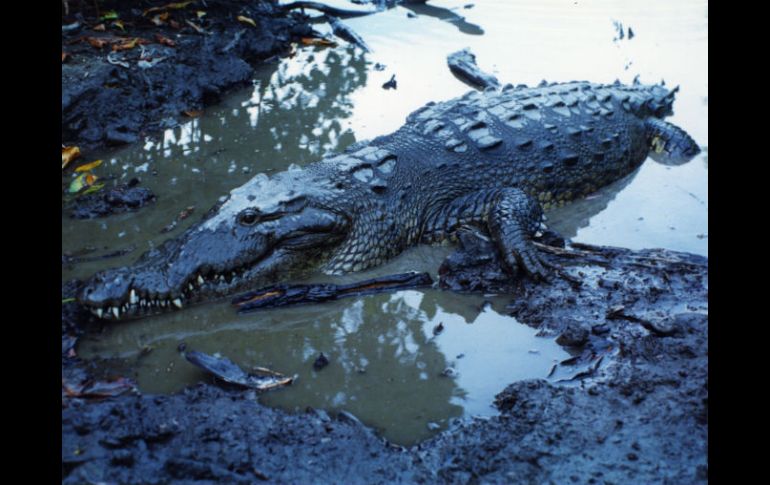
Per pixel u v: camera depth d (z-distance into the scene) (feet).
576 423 9.78
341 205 11.05
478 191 11.60
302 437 9.68
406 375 10.16
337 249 11.09
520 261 10.96
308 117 12.93
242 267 10.73
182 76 13.23
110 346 10.28
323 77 13.82
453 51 14.51
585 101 12.44
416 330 10.52
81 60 13.05
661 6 17.08
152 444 9.57
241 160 12.21
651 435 9.70
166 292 10.48
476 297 10.82
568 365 10.23
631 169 12.42
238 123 12.83
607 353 10.28
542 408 9.88
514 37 15.07
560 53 14.48
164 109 12.94
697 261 11.06
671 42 14.85
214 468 9.43
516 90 12.66
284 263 10.87
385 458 9.60
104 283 10.37
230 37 14.11
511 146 11.81
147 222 11.39
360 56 14.38
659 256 11.12
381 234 11.19
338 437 9.69
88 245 11.10
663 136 12.66
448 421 9.86
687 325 10.42
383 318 10.63
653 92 13.17
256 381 10.03
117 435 9.55
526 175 11.76
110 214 11.46
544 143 11.89
